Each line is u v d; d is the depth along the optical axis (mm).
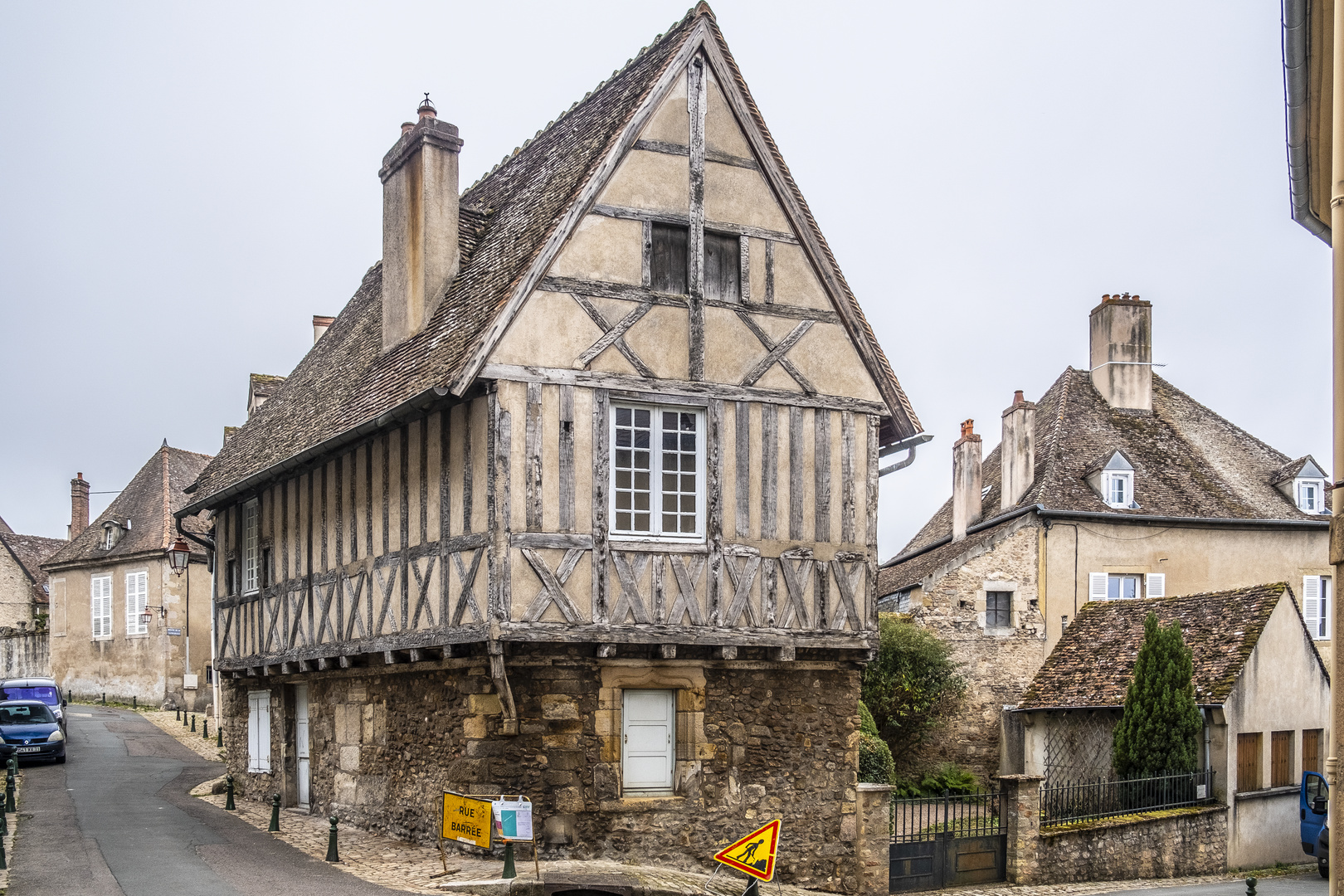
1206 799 17125
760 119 12883
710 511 12133
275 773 16453
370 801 13922
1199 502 24875
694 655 12219
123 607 33281
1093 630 20953
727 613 12070
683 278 12367
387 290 14312
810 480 12766
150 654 32062
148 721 28469
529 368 11430
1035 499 23891
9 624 39281
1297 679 18547
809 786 12820
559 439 11500
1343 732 6113
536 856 10578
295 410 16922
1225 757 17188
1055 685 20125
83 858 11812
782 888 12258
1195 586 24344
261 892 10195
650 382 11984
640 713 12227
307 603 14891
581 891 10492
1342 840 6078
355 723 14461
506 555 11109
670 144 12398
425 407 11875
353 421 13141
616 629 11492
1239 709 17469
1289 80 7605
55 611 35875
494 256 12805
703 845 12133
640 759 12172
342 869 11352
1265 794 17625
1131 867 15844
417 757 12883
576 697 11727
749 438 12461
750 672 12633
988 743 23062
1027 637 23453
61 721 23578
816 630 12555
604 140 12250
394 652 12609
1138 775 17297
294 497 15578
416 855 12008
